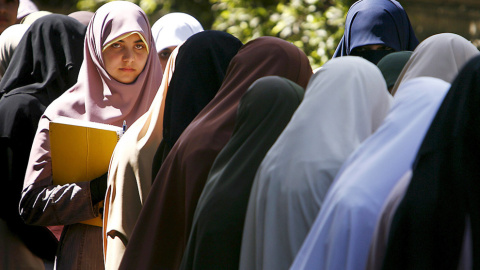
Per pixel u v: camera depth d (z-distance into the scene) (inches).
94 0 1243.2
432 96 248.1
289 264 258.2
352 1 1099.9
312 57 1022.4
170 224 340.8
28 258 461.1
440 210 216.4
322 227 239.5
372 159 243.1
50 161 433.1
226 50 396.5
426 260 215.6
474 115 217.8
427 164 222.5
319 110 266.8
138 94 473.4
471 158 217.3
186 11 1227.9
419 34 1116.5
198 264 290.2
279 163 267.3
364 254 233.1
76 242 422.6
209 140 327.0
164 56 610.2
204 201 296.0
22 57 501.0
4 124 456.1
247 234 275.3
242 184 290.2
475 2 1109.1
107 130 414.6
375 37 468.4
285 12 1071.0
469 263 210.2
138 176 391.2
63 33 504.7
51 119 447.2
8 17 668.7
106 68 468.8
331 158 258.1
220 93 345.4
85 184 415.5
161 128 404.2
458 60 332.8
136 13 475.2
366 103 267.9
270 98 296.4
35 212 419.5
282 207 261.6
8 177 451.2
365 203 235.3
